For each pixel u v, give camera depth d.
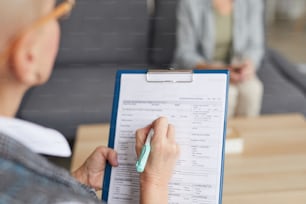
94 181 0.62
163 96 0.58
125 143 0.58
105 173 0.58
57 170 0.34
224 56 1.68
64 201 0.31
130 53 2.00
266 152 1.07
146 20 1.97
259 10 1.68
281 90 1.65
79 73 1.83
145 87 0.59
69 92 1.63
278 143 1.12
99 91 1.63
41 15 0.33
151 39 2.06
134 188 0.56
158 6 2.01
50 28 0.34
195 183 0.54
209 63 1.61
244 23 1.65
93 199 0.37
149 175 0.48
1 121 0.34
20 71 0.33
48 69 0.35
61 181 0.34
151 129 0.52
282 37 2.86
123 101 0.60
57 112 1.52
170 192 0.54
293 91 1.64
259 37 1.68
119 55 1.99
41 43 0.33
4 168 0.31
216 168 0.54
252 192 0.88
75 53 1.91
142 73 0.60
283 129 1.21
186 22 1.66
